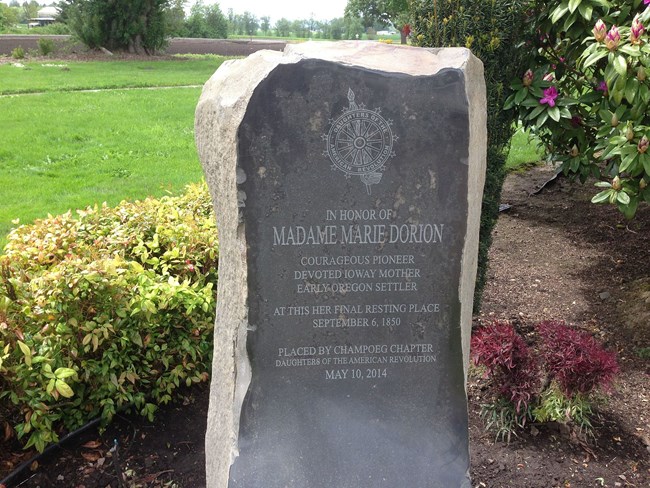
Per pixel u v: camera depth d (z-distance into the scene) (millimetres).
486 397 3557
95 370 3219
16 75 17266
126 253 3877
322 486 2514
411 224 2438
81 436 3383
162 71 19672
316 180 2367
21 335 2934
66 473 3137
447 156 2381
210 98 2498
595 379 3141
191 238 3883
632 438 3287
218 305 2756
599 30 3574
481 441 3264
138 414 3553
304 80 2281
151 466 3207
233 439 2574
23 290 3232
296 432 2570
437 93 2326
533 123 4320
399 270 2484
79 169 7898
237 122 2311
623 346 4156
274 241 2422
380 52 2457
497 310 4645
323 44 2508
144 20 25875
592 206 6539
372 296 2506
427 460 2572
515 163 7980
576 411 3244
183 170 7930
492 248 5719
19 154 8516
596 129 4414
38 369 2977
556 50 4547
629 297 4664
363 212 2410
